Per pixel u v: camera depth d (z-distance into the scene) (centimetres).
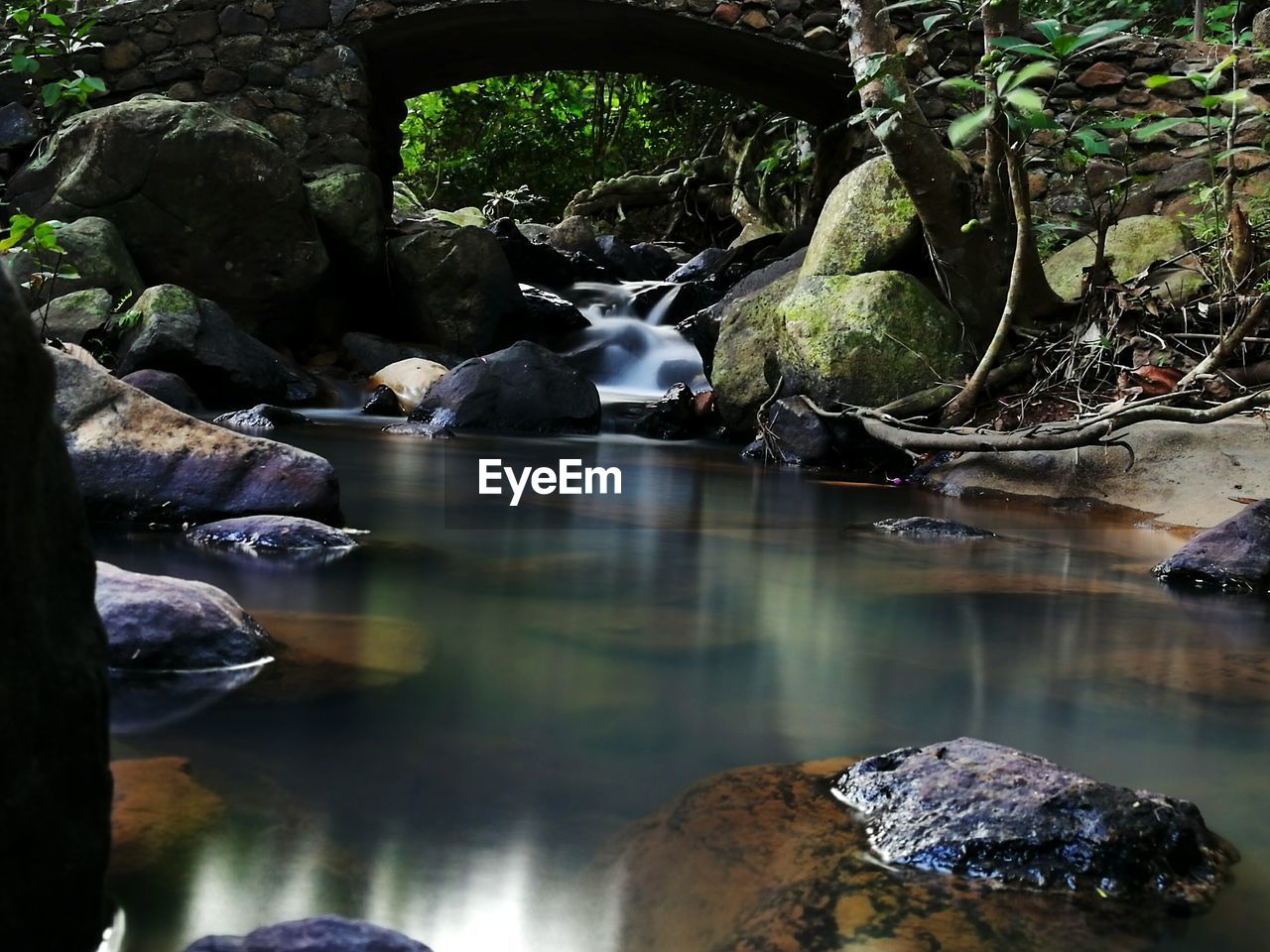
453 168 2411
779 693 233
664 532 448
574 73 2391
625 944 129
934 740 208
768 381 802
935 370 699
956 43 980
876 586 353
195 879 139
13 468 101
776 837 158
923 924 136
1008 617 316
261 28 1098
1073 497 559
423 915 134
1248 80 919
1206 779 193
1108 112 951
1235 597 356
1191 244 733
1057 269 779
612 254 1688
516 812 165
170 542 353
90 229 923
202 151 986
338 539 374
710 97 1994
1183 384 574
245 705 204
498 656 250
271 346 1035
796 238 1277
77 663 111
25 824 103
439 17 1097
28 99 1077
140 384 795
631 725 207
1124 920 139
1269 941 135
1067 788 159
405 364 969
